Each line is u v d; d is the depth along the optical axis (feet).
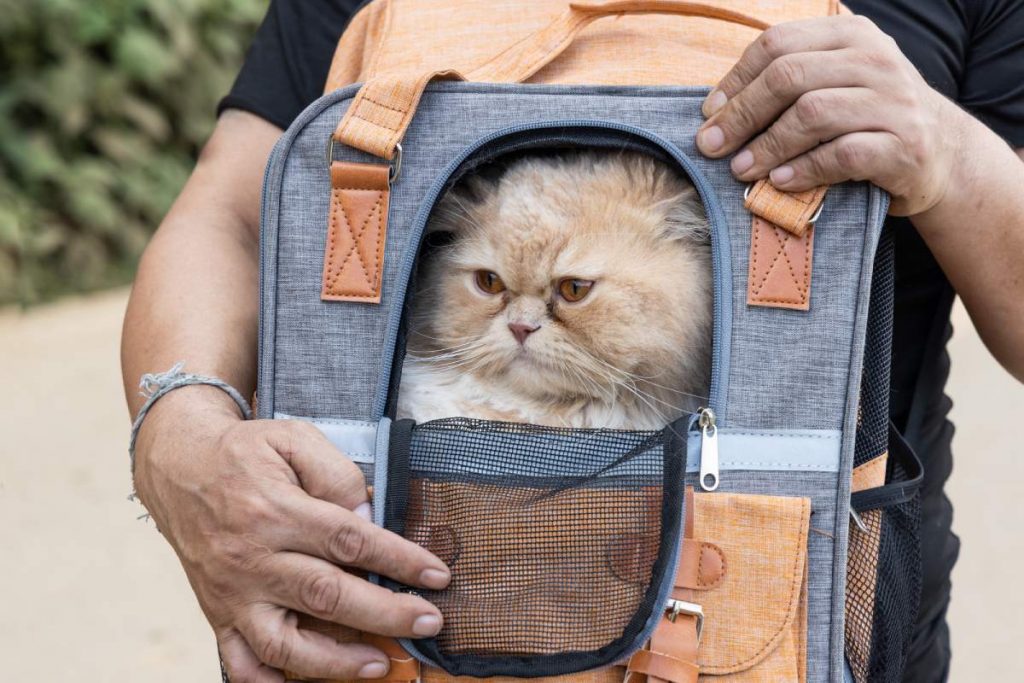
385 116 2.92
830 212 2.84
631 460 2.78
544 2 3.32
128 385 3.32
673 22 3.22
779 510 2.77
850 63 2.73
